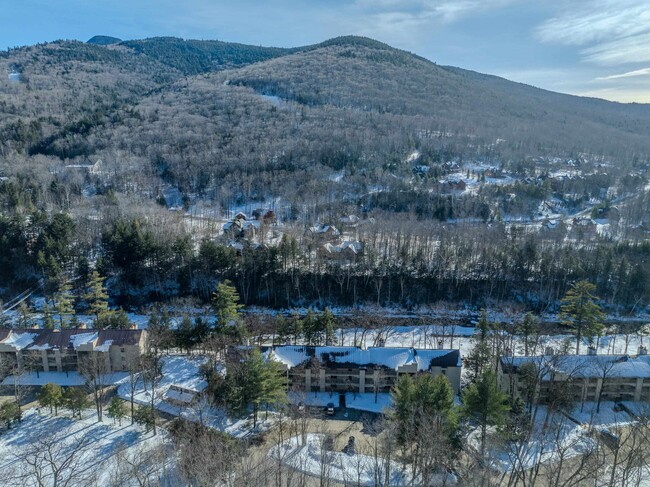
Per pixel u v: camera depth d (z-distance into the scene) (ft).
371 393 253.03
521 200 573.74
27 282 383.24
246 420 223.92
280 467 170.09
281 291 382.22
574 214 583.17
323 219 500.33
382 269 395.96
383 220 470.39
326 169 621.31
